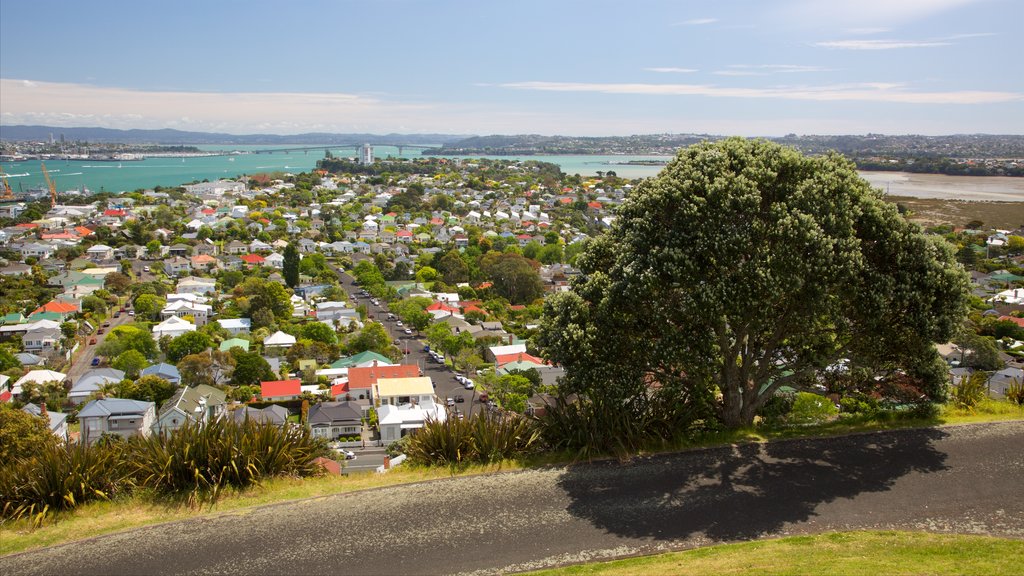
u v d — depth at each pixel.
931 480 10.52
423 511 9.86
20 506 9.85
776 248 11.30
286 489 10.56
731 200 11.41
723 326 12.12
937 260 12.22
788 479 10.62
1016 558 8.26
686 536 9.08
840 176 12.15
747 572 8.04
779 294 11.03
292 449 11.23
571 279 13.87
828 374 13.77
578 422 11.83
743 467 11.04
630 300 11.73
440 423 12.03
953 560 8.23
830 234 11.52
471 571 8.41
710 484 10.50
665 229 11.91
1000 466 10.94
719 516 9.58
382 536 9.21
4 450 18.81
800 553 8.51
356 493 10.45
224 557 8.77
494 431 11.68
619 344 12.23
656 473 10.88
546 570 8.37
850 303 12.19
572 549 8.84
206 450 10.57
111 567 8.57
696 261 11.38
